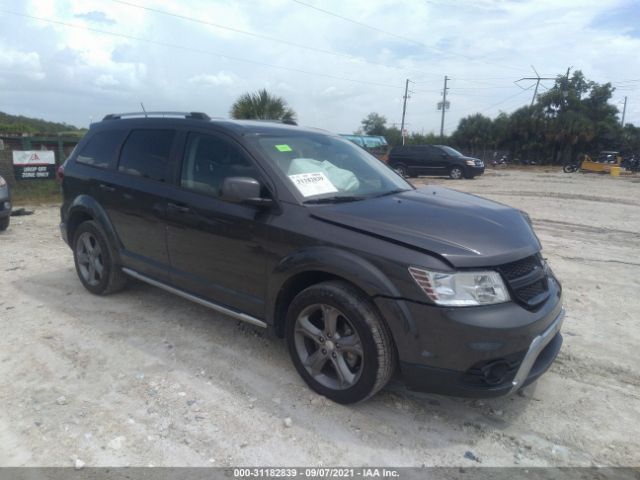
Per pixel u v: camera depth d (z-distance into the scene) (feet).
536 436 9.86
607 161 106.93
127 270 15.43
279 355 12.79
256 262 11.48
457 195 13.34
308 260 10.30
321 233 10.38
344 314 9.96
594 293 18.25
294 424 9.98
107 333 13.92
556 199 47.24
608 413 10.66
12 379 11.48
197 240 12.73
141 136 15.03
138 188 14.29
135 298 16.58
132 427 9.78
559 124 144.56
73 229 17.30
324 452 9.22
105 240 15.65
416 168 79.66
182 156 13.51
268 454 9.13
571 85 151.84
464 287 9.11
